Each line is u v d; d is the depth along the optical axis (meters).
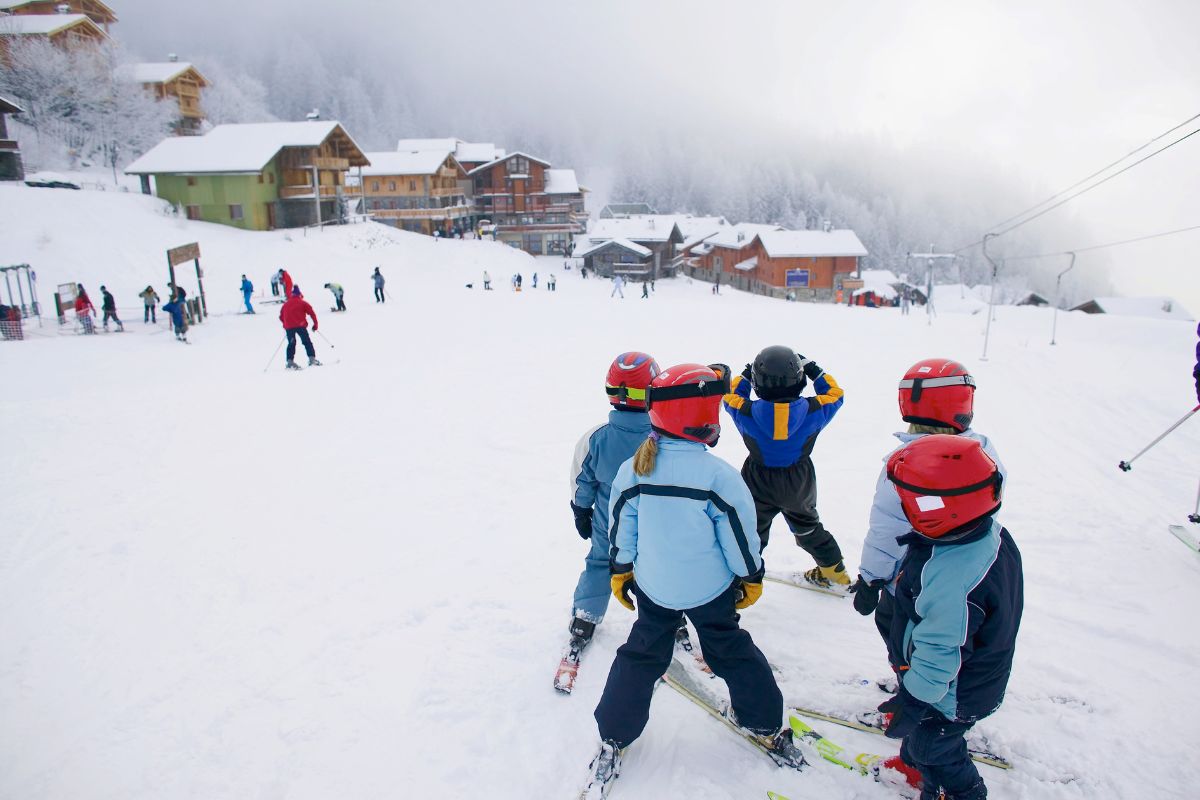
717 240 73.00
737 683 2.71
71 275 26.56
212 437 8.14
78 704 3.30
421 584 4.41
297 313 12.44
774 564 4.48
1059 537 4.80
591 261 61.94
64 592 4.39
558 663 3.46
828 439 7.86
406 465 7.09
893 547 2.79
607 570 3.51
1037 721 2.89
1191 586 3.98
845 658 3.38
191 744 3.01
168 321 20.88
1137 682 3.12
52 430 8.36
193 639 3.84
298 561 4.82
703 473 2.56
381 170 61.28
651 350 14.79
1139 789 2.51
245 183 40.34
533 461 7.21
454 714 3.11
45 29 51.16
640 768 2.76
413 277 38.78
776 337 17.16
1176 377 12.15
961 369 2.77
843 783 2.62
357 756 2.89
